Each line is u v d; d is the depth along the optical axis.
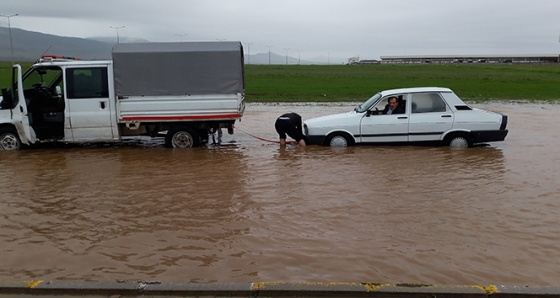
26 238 6.04
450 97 12.05
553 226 6.27
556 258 5.29
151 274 4.99
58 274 5.03
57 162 10.68
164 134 12.97
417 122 11.95
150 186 8.48
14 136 12.15
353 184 8.47
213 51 11.90
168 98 12.02
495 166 9.90
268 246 5.69
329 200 7.52
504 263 5.16
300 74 50.22
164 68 11.91
